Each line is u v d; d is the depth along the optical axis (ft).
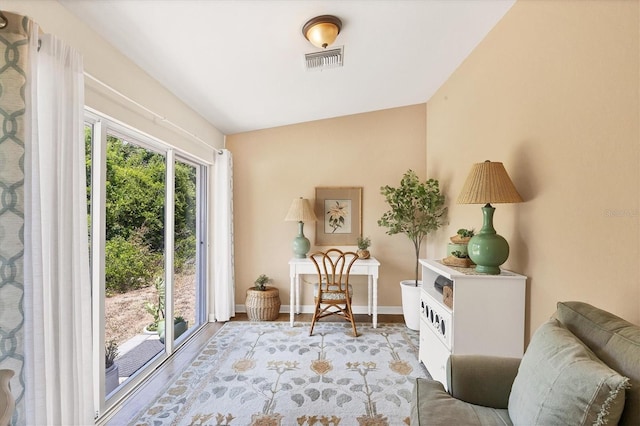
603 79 4.35
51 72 4.20
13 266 3.67
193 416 5.89
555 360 3.22
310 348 8.92
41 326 3.94
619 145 4.13
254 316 11.43
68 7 4.87
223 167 11.55
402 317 11.85
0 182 3.63
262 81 8.45
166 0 5.00
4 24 3.64
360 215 12.40
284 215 12.56
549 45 5.43
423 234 11.34
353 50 7.64
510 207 6.62
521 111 6.25
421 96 11.61
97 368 5.88
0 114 3.63
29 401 3.79
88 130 5.96
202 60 7.00
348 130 12.48
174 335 9.18
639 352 2.88
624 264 4.09
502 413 3.91
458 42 7.88
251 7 5.45
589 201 4.61
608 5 4.26
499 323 5.94
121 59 6.24
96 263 5.97
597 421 2.64
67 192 4.42
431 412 3.84
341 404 6.26
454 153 9.69
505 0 6.31
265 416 5.89
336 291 10.01
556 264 5.28
